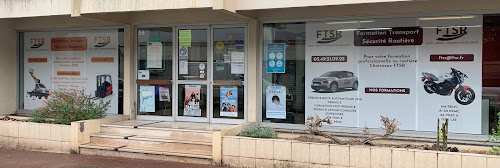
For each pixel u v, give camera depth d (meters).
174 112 9.73
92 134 8.46
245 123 8.48
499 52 7.44
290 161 6.64
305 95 8.70
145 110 9.98
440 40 7.75
